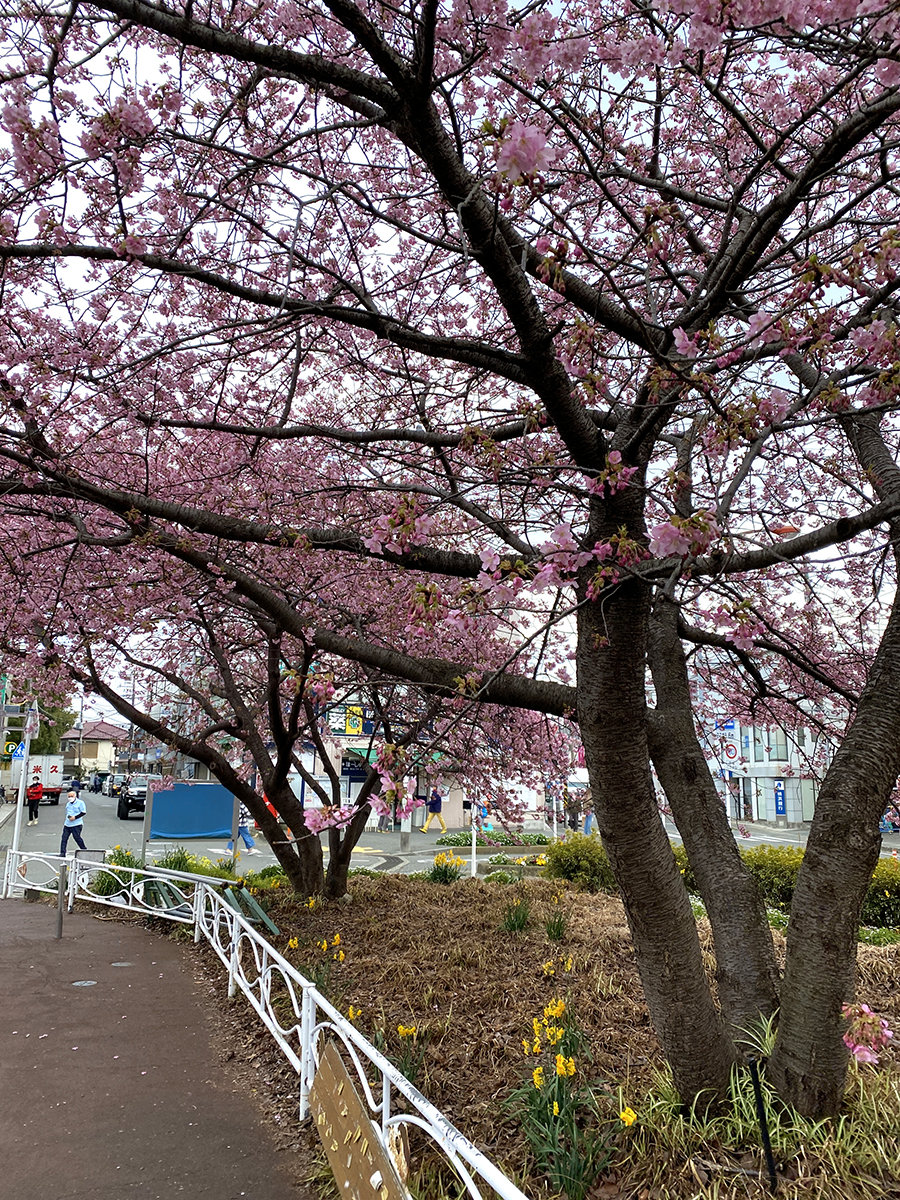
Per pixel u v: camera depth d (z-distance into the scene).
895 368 2.37
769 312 3.34
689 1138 3.19
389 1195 2.21
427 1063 4.26
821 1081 3.20
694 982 3.34
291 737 7.87
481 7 2.62
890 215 4.62
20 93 3.17
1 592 6.77
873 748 3.42
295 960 6.32
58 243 3.81
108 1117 3.98
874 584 4.92
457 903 8.39
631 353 4.95
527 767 9.00
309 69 2.79
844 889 3.26
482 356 3.45
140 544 4.62
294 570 6.34
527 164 2.14
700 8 2.22
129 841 19.17
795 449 5.68
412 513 2.86
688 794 4.27
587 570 3.14
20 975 6.60
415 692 7.00
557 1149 3.06
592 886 9.89
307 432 4.21
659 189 3.89
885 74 2.31
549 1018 4.34
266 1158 3.58
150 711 10.88
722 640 4.43
